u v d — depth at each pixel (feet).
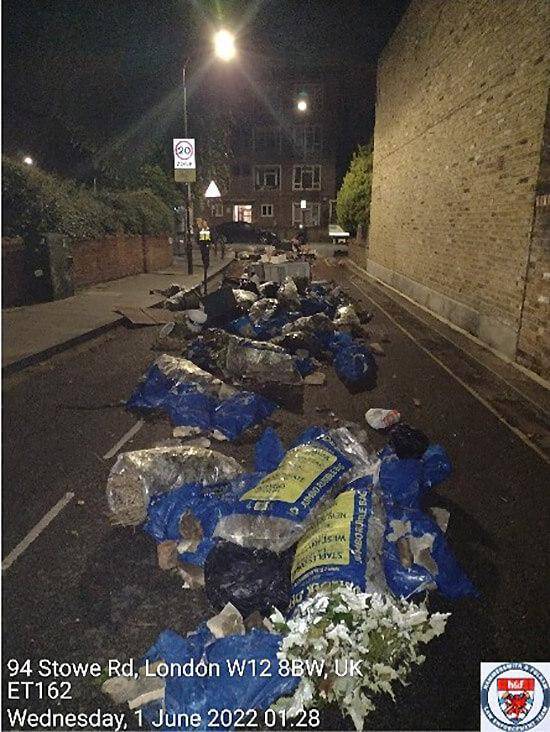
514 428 18.72
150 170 77.15
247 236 135.95
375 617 8.20
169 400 17.99
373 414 18.57
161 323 33.86
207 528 10.38
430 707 7.95
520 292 26.99
